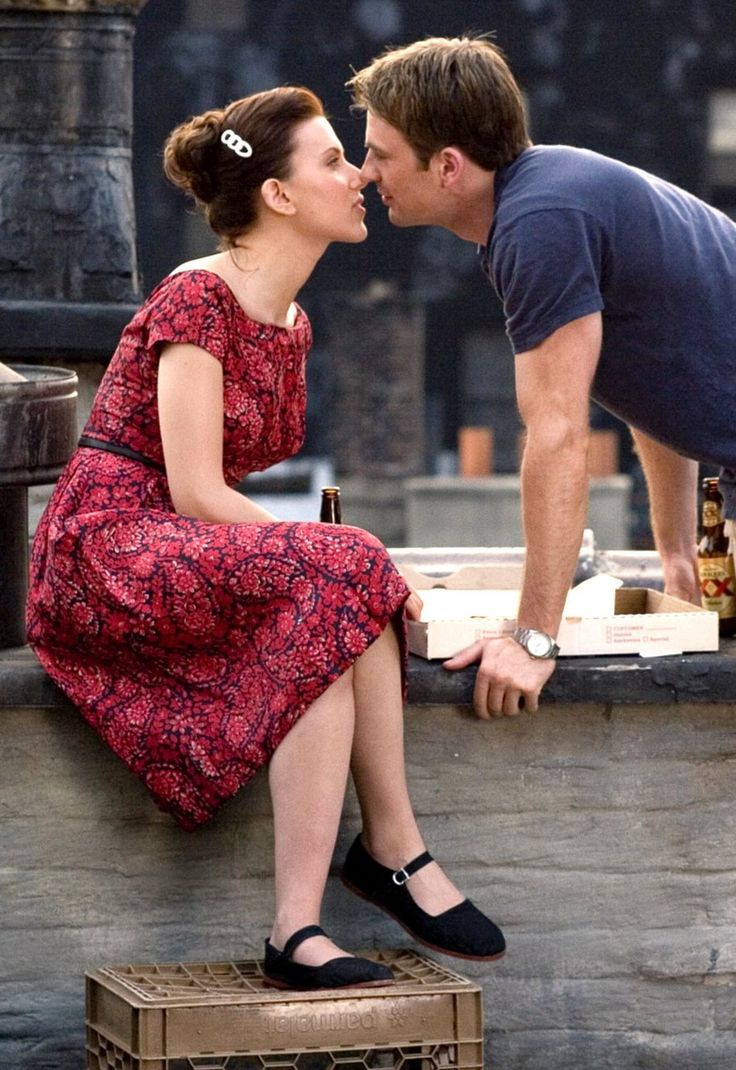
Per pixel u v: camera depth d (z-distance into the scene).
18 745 8.35
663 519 9.22
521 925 8.60
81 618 7.94
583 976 8.65
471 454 47.03
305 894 7.70
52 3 12.47
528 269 7.75
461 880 8.55
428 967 8.00
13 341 12.41
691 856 8.64
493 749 8.51
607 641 8.41
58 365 12.56
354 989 7.55
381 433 56.62
